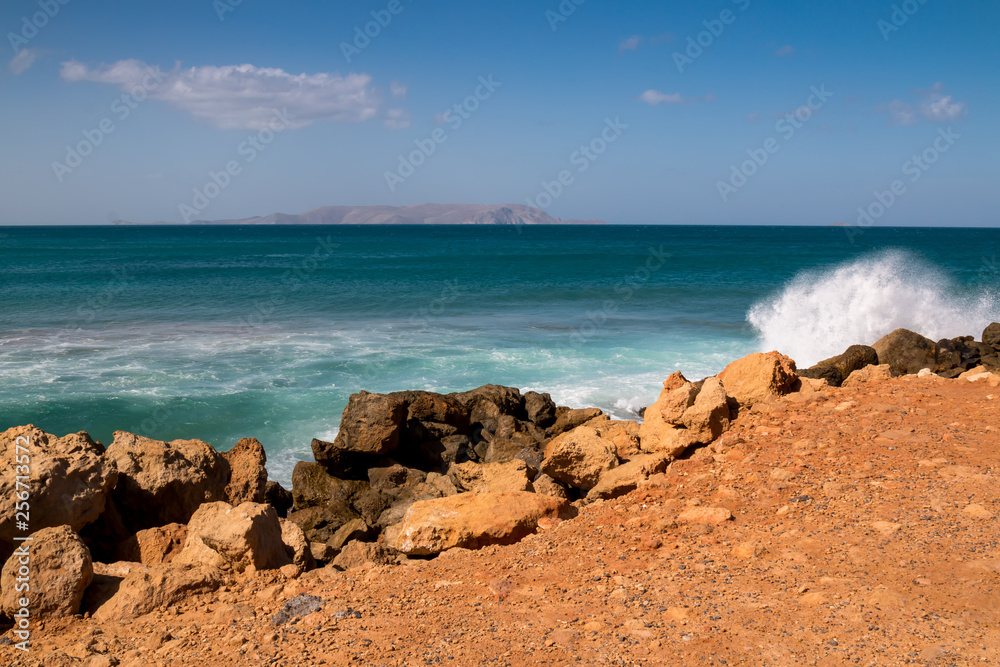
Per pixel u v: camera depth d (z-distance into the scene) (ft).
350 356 72.95
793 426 28.89
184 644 15.79
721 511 20.89
